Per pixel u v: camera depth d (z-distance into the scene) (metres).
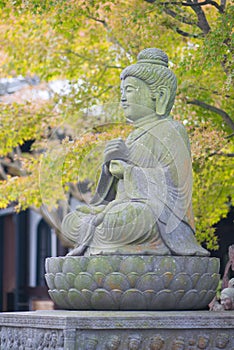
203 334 8.00
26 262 25.02
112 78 15.71
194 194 14.27
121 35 14.55
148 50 9.23
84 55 15.85
